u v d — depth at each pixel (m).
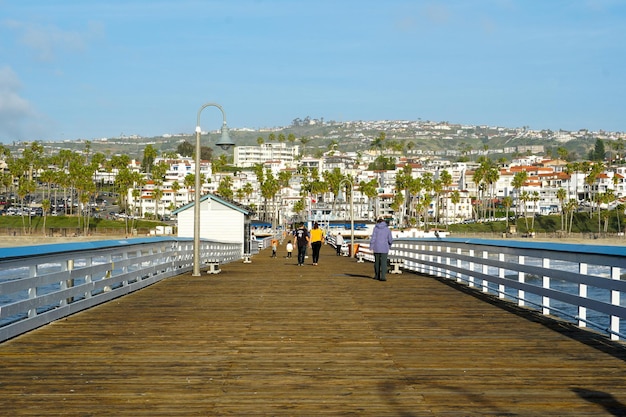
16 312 10.17
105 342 9.81
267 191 161.62
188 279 21.38
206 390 7.08
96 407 6.44
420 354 9.02
